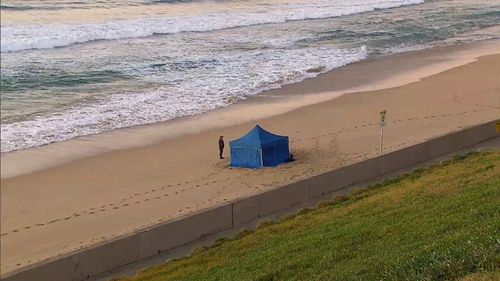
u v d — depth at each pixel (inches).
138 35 1855.3
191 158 915.4
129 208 730.8
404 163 768.3
